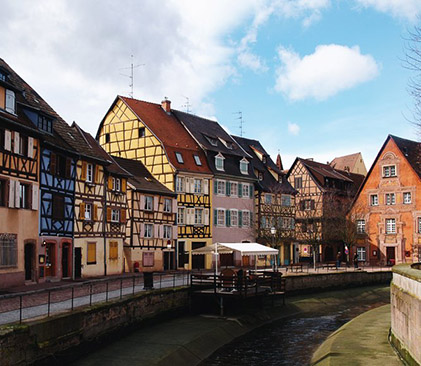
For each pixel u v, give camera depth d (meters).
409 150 54.28
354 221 53.50
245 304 27.91
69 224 28.86
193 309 26.08
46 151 26.64
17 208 23.70
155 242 40.00
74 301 18.91
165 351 18.33
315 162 65.31
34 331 13.81
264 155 55.59
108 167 34.22
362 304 34.06
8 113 23.41
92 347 17.27
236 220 48.38
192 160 44.84
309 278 35.84
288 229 50.41
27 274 24.92
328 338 21.69
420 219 51.06
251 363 18.42
